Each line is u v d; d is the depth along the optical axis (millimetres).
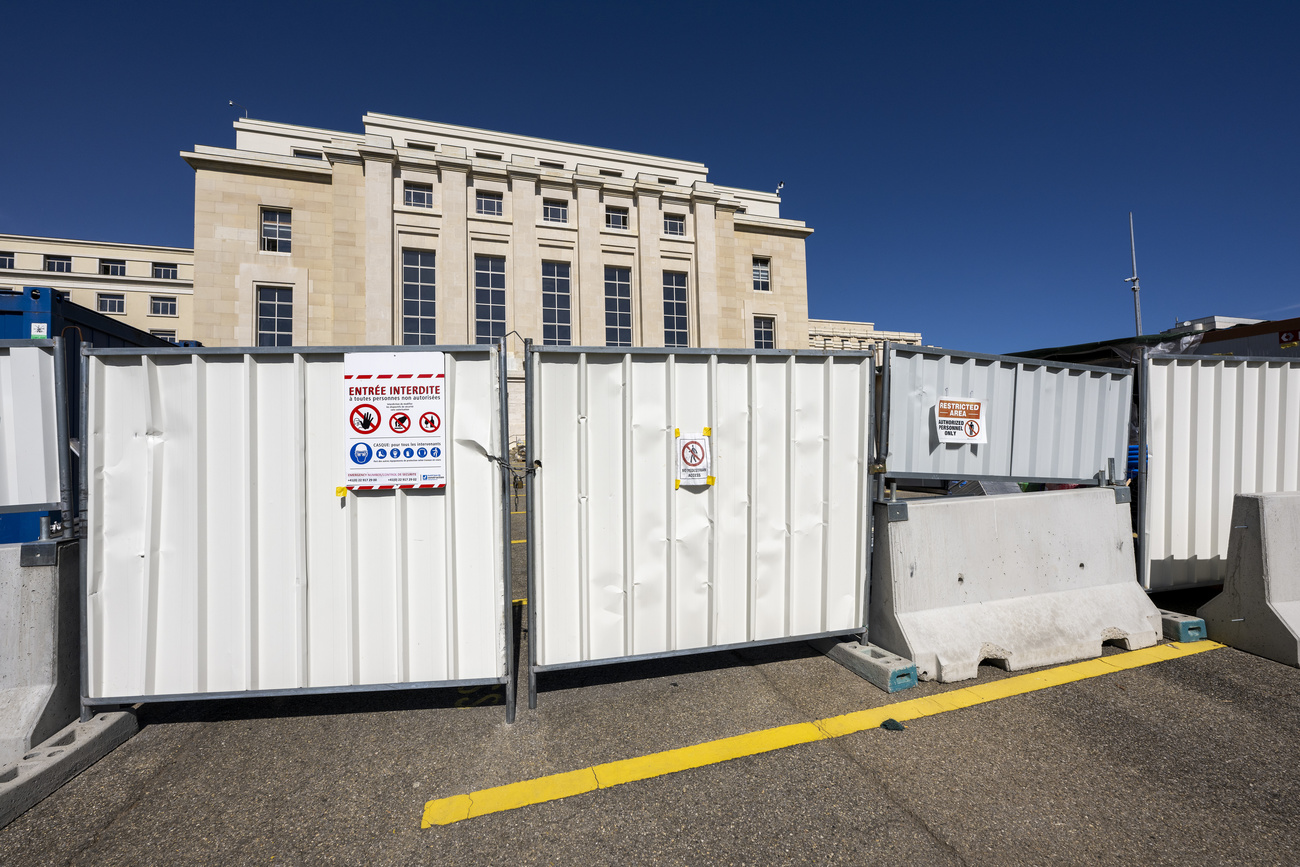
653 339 22438
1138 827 2008
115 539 2688
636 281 22578
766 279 26578
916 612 3428
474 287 20438
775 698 3086
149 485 2684
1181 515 4215
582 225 21859
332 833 2049
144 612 2684
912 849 1910
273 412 2768
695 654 3506
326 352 2766
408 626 2836
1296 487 4438
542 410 2918
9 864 1911
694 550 3141
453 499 2842
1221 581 4316
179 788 2346
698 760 2482
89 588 2633
